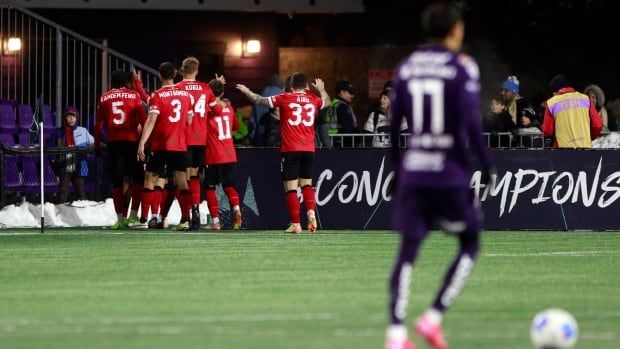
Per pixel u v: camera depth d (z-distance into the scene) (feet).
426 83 86.79
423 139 86.74
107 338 91.45
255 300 112.16
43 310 106.01
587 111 214.07
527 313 104.32
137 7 314.55
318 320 100.01
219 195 216.95
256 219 215.10
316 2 323.78
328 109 235.20
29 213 228.22
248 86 320.50
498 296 115.34
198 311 105.09
